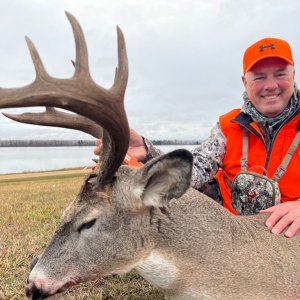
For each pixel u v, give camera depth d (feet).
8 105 2.19
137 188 2.59
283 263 2.77
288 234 2.89
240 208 3.58
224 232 2.76
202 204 2.79
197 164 3.82
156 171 2.52
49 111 2.91
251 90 3.63
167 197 2.58
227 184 3.88
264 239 2.84
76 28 2.31
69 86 2.30
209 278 2.67
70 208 2.72
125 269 2.71
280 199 3.52
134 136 3.59
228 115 3.91
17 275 3.99
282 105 3.55
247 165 3.67
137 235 2.66
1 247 4.87
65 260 2.68
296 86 3.71
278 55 3.53
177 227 2.68
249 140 3.71
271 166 3.59
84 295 3.55
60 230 2.71
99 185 2.64
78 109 2.33
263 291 2.70
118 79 2.46
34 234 5.52
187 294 2.71
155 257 2.69
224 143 3.82
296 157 3.51
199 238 2.69
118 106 2.44
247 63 3.67
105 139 2.71
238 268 2.69
